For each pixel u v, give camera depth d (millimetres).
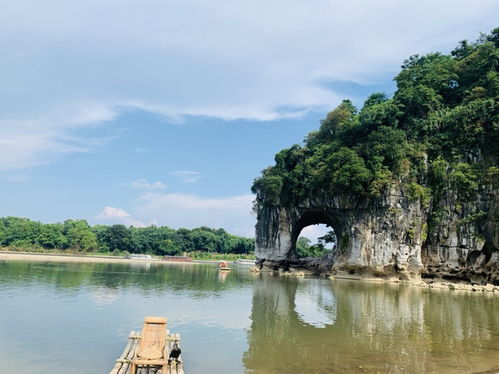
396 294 40312
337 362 15867
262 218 82500
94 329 20078
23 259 80375
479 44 70438
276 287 43562
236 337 19609
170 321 22844
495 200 53000
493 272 52031
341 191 63625
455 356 17156
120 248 127562
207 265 100875
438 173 57719
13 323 20562
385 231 59125
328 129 79125
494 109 55875
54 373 13727
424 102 64125
